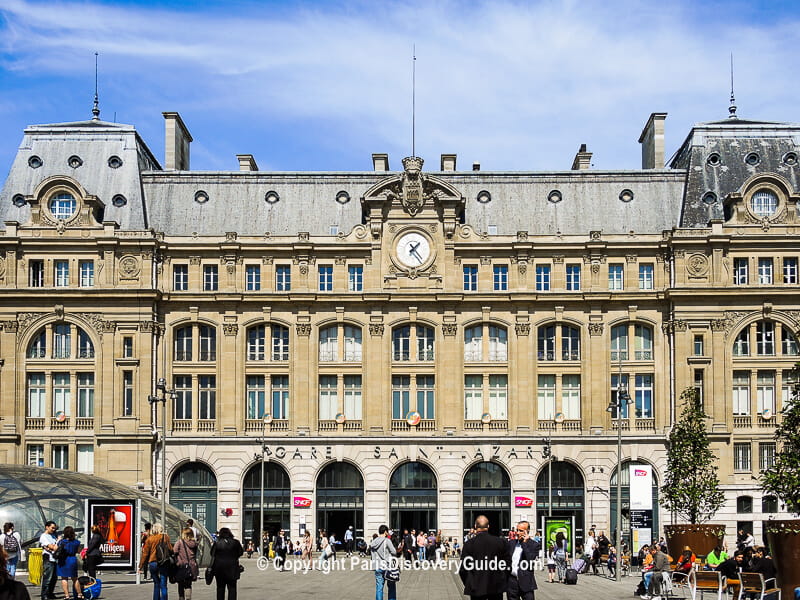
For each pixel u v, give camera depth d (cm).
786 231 9350
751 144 9875
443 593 5197
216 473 9250
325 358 9475
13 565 4597
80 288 9294
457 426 9312
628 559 7881
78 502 6750
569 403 9444
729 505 9075
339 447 9281
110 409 9219
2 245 9356
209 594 4894
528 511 9212
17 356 9281
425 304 9431
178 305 9431
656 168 10269
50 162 9862
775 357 9244
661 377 9319
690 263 9362
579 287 9481
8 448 9206
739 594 4153
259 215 9806
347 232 9712
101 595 4734
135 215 9638
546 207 9825
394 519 9288
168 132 10425
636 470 7356
